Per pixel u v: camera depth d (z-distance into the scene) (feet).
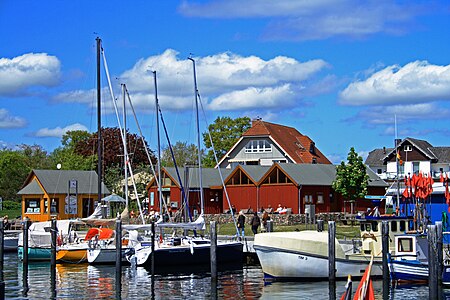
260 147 311.06
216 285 117.08
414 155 334.65
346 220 195.21
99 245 148.15
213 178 259.80
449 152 345.72
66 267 144.36
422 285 110.63
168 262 138.41
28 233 152.05
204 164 376.68
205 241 145.69
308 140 328.49
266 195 236.22
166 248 138.21
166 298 105.81
